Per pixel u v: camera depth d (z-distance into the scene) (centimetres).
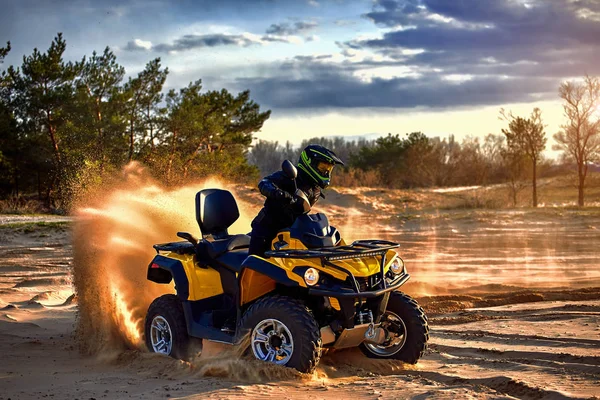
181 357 682
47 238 2217
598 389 520
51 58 4066
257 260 609
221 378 590
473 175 7425
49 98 3906
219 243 697
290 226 651
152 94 3859
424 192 4338
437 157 7356
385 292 604
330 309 610
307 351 572
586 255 1766
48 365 684
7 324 922
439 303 1053
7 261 1759
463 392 520
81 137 3531
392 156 7456
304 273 579
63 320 971
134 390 558
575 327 809
